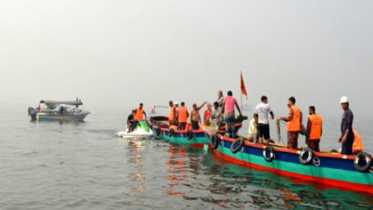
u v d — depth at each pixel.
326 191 9.16
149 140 21.45
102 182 10.24
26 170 11.94
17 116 54.78
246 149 12.41
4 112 71.44
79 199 8.49
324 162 9.56
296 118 10.70
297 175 10.45
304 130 10.92
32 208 7.79
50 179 10.60
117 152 16.27
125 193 9.04
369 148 21.55
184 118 19.89
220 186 9.75
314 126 10.29
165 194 8.95
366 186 8.71
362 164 8.66
